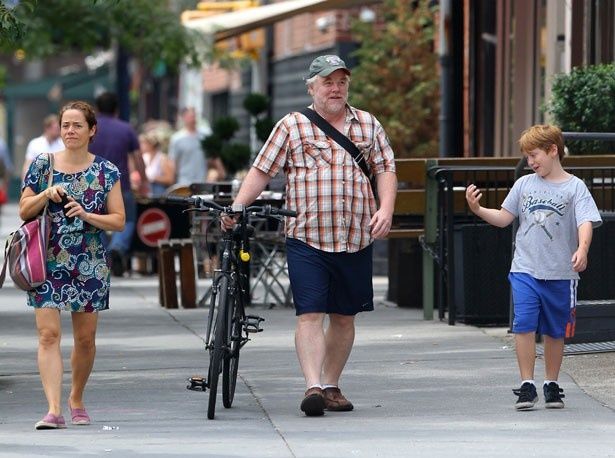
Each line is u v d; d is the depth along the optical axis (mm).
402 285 42062
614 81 36719
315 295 25203
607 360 30062
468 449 21953
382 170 25672
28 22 64812
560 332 25328
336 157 25344
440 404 25969
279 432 23578
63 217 24438
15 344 35062
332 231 25234
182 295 43438
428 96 60312
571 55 43469
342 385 28109
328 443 22547
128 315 41406
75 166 24719
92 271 24531
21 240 24094
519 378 28562
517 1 50969
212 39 74062
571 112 37344
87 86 134125
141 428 24125
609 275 33375
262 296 46531
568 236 25344
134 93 127000
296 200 25391
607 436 22938
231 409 25844
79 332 24703
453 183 37969
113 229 24641
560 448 21984
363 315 39906
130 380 29141
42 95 152125
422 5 60688
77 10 71375
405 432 23438
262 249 42906
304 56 78062
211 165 61469
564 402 25891
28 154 62469
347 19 71500
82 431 23953
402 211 38656
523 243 25500
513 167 36688
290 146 25453
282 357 31875
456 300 37688
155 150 67312
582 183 25422
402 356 31531
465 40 55125
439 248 37844
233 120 52469
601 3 41750
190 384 26391
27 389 28453
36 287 24250
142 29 73688
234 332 25859
